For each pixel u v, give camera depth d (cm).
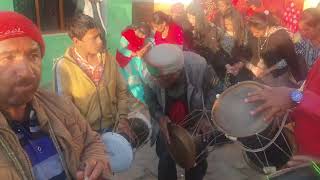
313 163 153
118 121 270
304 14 326
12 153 113
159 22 426
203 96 274
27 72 113
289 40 373
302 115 175
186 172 308
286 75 372
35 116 124
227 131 224
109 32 616
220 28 415
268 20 399
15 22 112
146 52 285
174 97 275
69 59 249
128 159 260
